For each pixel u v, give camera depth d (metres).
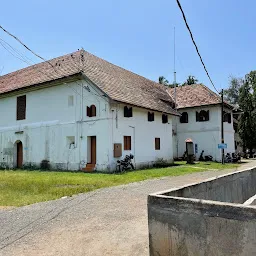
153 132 22.52
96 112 18.41
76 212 7.24
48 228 5.96
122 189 10.70
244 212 3.18
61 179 13.30
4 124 24.59
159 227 3.84
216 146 28.31
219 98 28.94
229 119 30.59
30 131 22.20
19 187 11.01
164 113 23.59
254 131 37.97
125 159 18.83
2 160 24.33
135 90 22.97
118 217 6.73
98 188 10.98
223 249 3.31
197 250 3.50
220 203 3.40
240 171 8.55
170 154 24.59
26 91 22.66
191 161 24.98
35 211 7.36
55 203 8.30
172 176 15.02
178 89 33.28
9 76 28.42
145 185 11.70
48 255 4.61
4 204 8.16
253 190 9.86
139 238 5.28
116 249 4.81
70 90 19.98
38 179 13.45
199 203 3.53
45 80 20.73
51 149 20.61
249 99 38.66
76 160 19.12
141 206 7.85
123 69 27.16
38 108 21.91
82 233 5.62
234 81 49.81
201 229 3.48
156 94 26.69
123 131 19.12
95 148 18.56
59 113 20.45
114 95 18.31
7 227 6.04
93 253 4.68
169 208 3.77
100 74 20.91
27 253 4.69
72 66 21.19
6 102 24.66
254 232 3.09
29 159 22.06
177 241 3.67
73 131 19.48
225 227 3.31
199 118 29.62
